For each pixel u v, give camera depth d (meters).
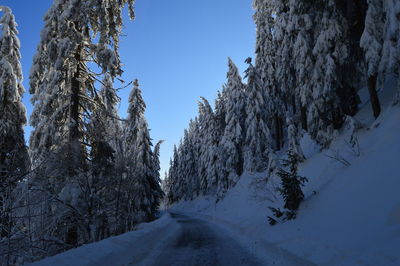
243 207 22.73
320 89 15.57
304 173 16.09
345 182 9.55
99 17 9.86
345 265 4.96
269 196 18.97
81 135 11.05
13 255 6.39
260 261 7.33
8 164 6.16
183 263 7.41
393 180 7.08
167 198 84.50
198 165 56.50
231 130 35.12
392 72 10.95
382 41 12.18
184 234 14.68
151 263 7.23
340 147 13.98
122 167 12.96
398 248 4.62
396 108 10.84
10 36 16.00
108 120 11.95
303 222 9.45
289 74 22.67
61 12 10.20
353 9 14.33
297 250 6.86
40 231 7.67
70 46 9.35
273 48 30.47
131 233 10.39
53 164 8.62
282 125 33.56
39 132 11.41
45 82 12.84
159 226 16.53
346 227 6.93
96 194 10.40
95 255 6.08
